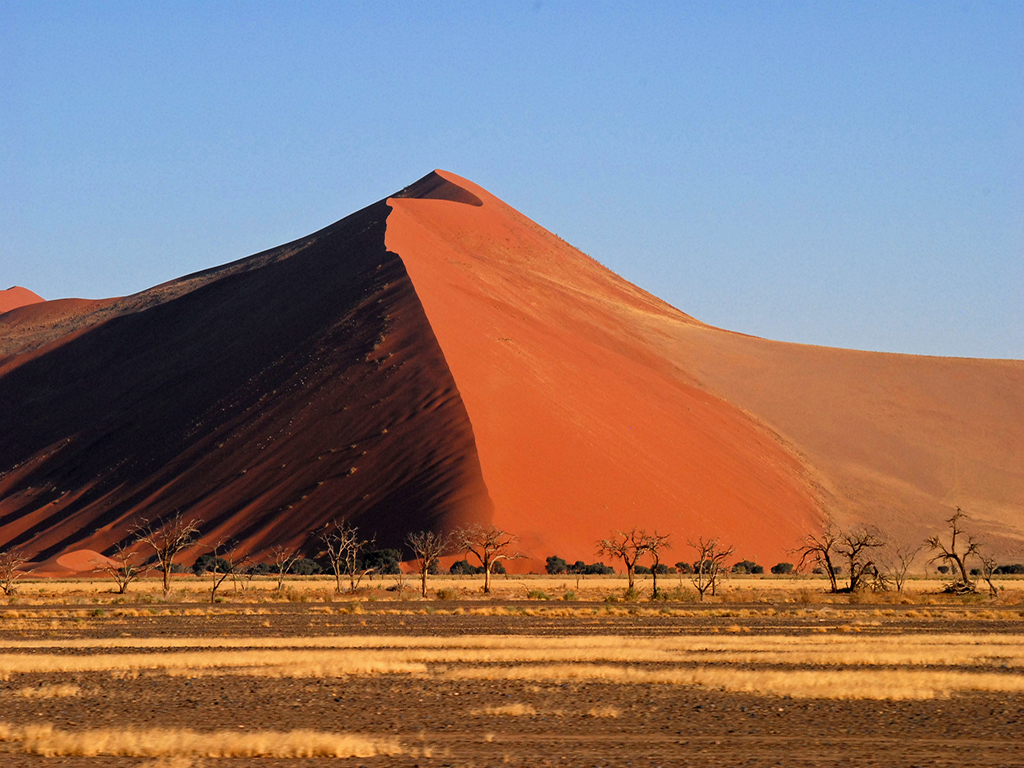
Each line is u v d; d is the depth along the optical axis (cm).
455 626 5191
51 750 2023
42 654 3812
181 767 1903
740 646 3984
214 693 2797
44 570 13150
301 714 2484
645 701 2642
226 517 13875
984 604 7706
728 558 13562
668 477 15025
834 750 2062
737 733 2231
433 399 14762
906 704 2589
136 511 15075
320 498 13450
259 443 15462
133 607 6788
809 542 15175
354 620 5625
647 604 7125
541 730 2273
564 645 4025
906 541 16588
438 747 2098
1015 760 1973
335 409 15438
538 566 11900
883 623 5481
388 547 12175
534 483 13338
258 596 8144
